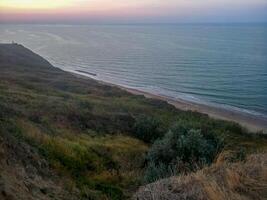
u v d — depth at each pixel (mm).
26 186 7395
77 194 8789
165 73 101188
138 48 175750
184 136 14203
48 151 11391
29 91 33844
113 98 44438
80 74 99125
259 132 36438
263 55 138250
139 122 22859
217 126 33500
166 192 6176
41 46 185000
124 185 10977
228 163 7465
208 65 115062
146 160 14531
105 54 151125
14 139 9516
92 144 15906
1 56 79188
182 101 63875
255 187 6012
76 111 22953
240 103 62750
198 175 6613
